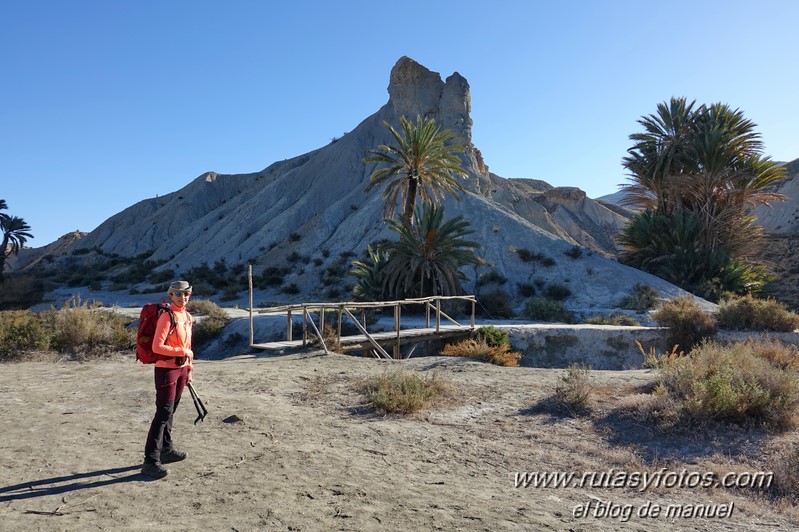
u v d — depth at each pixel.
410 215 34.84
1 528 3.76
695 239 46.31
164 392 5.09
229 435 6.30
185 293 5.27
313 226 69.94
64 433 6.27
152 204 129.25
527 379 10.19
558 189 113.12
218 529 3.84
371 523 4.09
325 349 13.98
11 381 9.59
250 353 14.82
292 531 3.88
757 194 47.75
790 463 5.69
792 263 60.38
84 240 125.31
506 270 47.91
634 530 4.39
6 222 78.06
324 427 6.93
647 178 51.09
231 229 84.38
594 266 46.28
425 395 8.41
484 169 96.75
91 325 13.74
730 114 47.97
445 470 5.62
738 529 4.53
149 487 4.65
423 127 34.62
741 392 7.11
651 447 6.47
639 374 10.50
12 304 53.69
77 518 3.97
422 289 33.41
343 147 91.12
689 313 23.72
